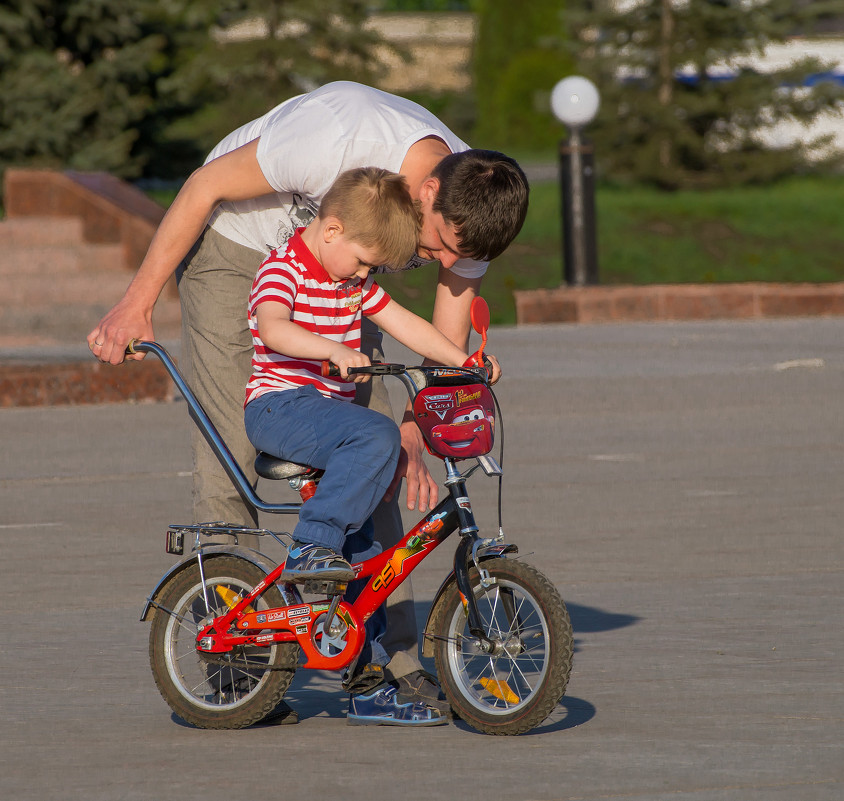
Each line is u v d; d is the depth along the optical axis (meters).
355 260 13.38
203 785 12.28
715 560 21.09
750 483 27.23
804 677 15.30
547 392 38.56
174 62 86.19
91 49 81.88
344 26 106.75
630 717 14.06
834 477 27.75
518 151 143.62
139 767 12.80
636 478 27.83
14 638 17.30
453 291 15.08
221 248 14.96
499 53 149.88
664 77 99.88
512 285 66.31
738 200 83.12
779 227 78.50
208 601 14.55
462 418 13.41
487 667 14.98
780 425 33.97
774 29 100.94
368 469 13.27
